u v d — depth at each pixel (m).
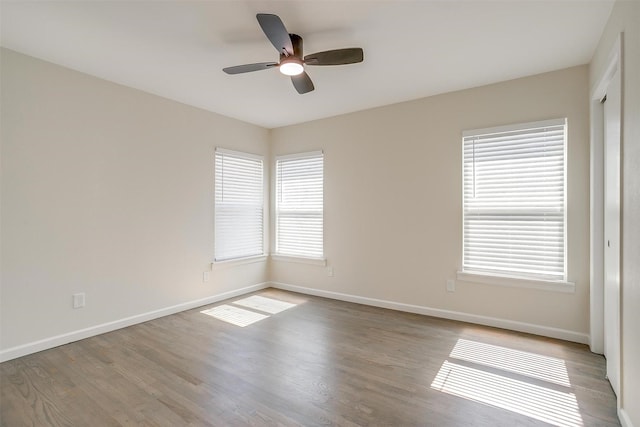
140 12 2.10
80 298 2.97
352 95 3.56
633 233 1.65
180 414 1.89
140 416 1.88
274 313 3.73
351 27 2.28
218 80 3.17
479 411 1.91
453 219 3.45
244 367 2.45
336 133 4.29
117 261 3.23
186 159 3.84
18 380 2.27
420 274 3.67
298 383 2.22
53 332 2.80
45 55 2.67
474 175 3.35
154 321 3.46
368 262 4.04
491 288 3.26
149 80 3.17
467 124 3.37
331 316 3.61
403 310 3.78
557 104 2.93
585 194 2.81
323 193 4.41
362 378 2.29
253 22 2.22
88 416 1.88
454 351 2.70
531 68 2.90
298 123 4.64
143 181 3.43
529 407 1.95
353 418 1.85
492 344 2.83
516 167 3.13
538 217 3.04
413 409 1.93
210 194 4.11
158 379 2.28
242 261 4.51
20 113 2.63
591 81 2.70
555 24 2.23
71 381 2.25
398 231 3.81
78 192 2.96
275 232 4.93
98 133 3.09
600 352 2.64
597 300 2.65
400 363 2.50
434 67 2.89
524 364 2.47
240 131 4.49
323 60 2.31
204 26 2.27
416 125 3.67
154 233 3.53
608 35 2.16
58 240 2.84
